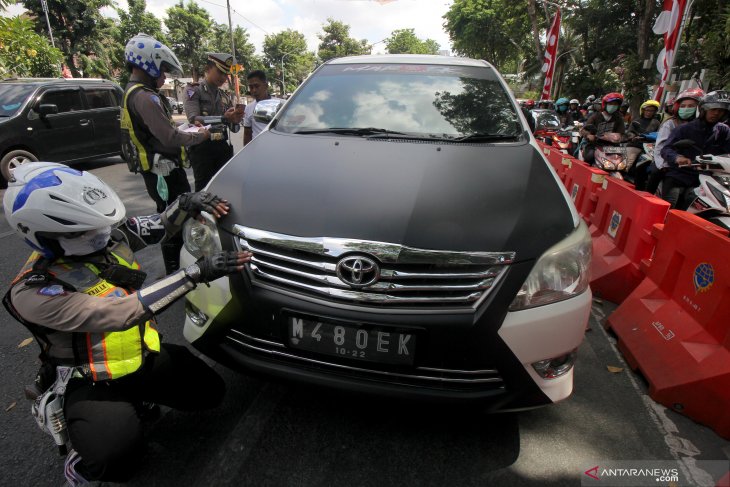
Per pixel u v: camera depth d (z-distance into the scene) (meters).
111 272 1.61
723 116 4.07
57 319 1.45
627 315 3.04
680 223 2.76
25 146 7.53
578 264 1.85
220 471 1.90
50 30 29.59
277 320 1.85
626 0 23.16
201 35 59.09
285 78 79.44
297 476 1.88
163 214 2.00
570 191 5.54
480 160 2.36
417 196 2.00
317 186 2.10
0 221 5.47
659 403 2.42
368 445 2.04
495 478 1.90
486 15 34.47
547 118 11.17
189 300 2.06
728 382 2.16
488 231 1.82
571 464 1.99
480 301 1.75
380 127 2.77
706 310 2.42
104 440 1.63
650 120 7.79
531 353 1.77
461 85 3.13
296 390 2.40
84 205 1.41
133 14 47.41
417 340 1.74
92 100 8.66
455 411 1.83
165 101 3.22
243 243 1.91
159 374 1.89
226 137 4.42
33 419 2.19
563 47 28.23
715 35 11.30
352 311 1.75
